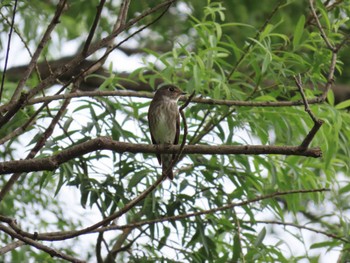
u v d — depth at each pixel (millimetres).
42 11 15445
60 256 8711
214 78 11773
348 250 11961
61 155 8617
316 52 12008
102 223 8930
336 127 11836
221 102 10906
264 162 11844
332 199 13797
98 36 17969
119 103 11820
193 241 11305
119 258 12836
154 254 11625
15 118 11141
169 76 12469
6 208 13477
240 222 11859
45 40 9086
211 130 12148
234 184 11727
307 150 8648
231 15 18281
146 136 12227
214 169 11648
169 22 18688
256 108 12172
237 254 11383
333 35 12047
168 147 8961
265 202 11375
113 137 11359
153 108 12297
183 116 8633
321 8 11945
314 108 12148
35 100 9500
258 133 12031
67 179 10539
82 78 10531
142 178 10844
